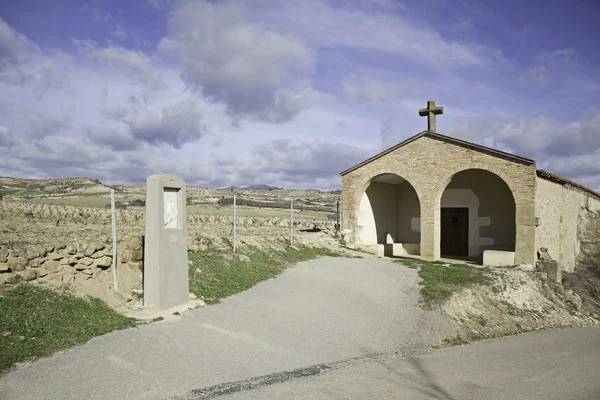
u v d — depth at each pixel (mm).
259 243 16188
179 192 9727
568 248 21281
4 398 5258
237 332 8477
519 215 17578
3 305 7242
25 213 16453
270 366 7125
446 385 7148
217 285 11219
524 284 15641
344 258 18484
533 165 17297
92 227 15031
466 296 13344
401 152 20453
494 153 18125
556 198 19859
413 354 8773
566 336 12109
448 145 19297
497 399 6730
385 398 6348
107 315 8227
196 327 8422
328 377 6949
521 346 10414
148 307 9023
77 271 8938
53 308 7707
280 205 49969
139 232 14125
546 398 6969
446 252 23328
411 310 11570
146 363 6637
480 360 8836
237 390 6137
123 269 10102
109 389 5746
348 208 21859
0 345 6379
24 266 8141
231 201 47531
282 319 9625
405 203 25406
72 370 6141
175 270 9453
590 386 7750
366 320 10375
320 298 11680
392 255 22344
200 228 18953
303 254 17531
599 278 21219
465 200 22625
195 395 5859
